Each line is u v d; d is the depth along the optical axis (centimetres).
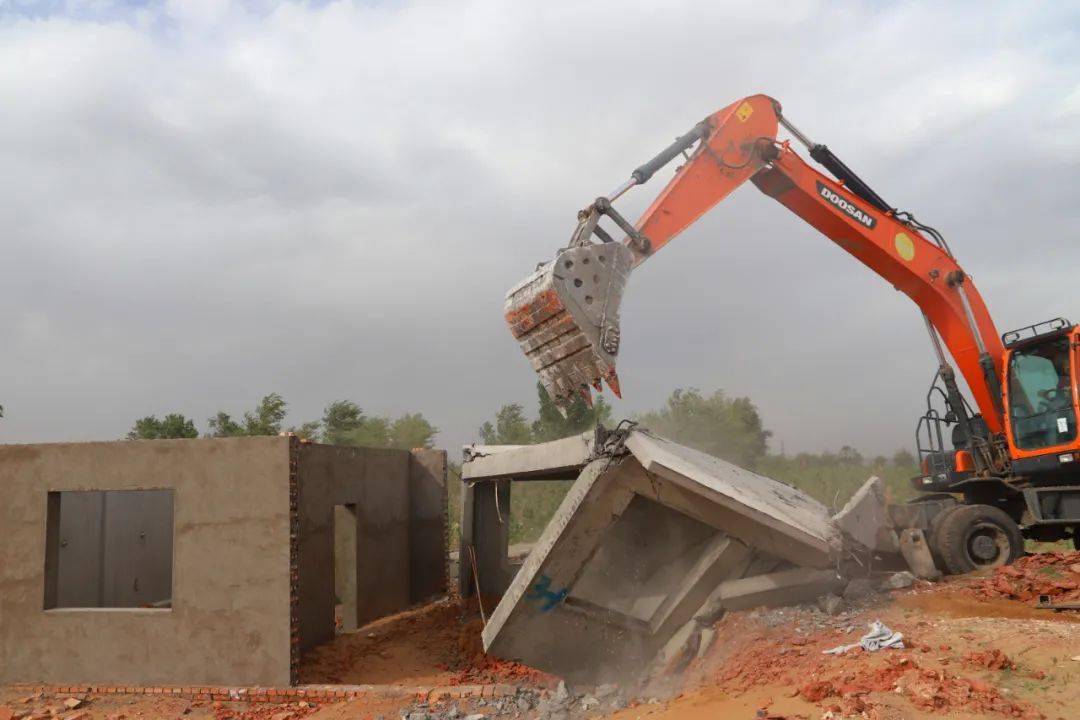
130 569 1547
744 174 1070
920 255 1190
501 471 1347
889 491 2625
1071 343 1067
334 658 1152
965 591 929
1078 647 650
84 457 1091
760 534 884
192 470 1071
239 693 1009
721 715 629
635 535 1034
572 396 855
